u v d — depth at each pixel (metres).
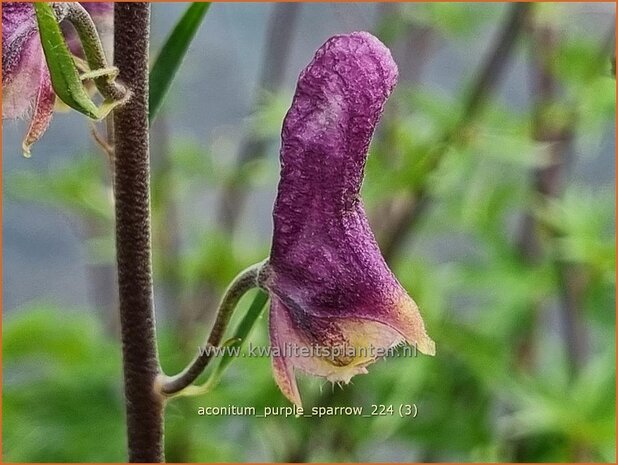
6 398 0.12
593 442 0.10
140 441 0.06
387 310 0.06
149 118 0.06
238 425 0.14
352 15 0.13
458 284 0.12
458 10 0.12
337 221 0.06
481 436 0.11
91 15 0.06
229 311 0.06
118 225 0.06
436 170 0.11
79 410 0.12
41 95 0.06
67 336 0.12
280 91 0.13
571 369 0.12
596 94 0.11
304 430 0.11
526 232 0.12
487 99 0.11
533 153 0.11
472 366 0.11
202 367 0.06
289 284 0.06
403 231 0.11
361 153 0.05
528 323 0.12
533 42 0.12
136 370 0.06
